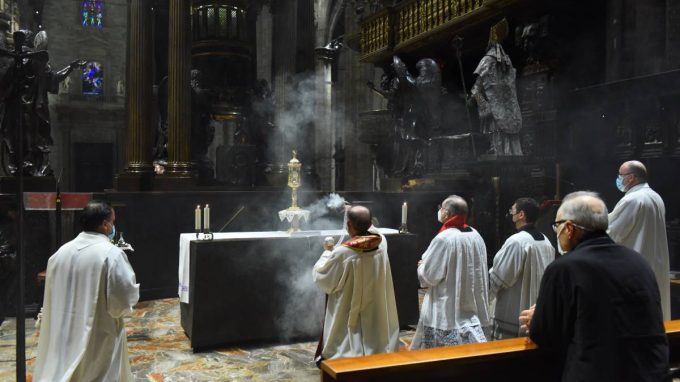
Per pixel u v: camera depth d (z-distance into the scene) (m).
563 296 2.22
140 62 9.81
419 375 2.53
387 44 12.34
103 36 29.56
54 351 3.53
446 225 4.62
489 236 9.34
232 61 12.05
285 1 12.60
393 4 12.56
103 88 29.77
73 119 29.25
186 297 6.07
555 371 2.79
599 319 2.12
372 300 4.46
